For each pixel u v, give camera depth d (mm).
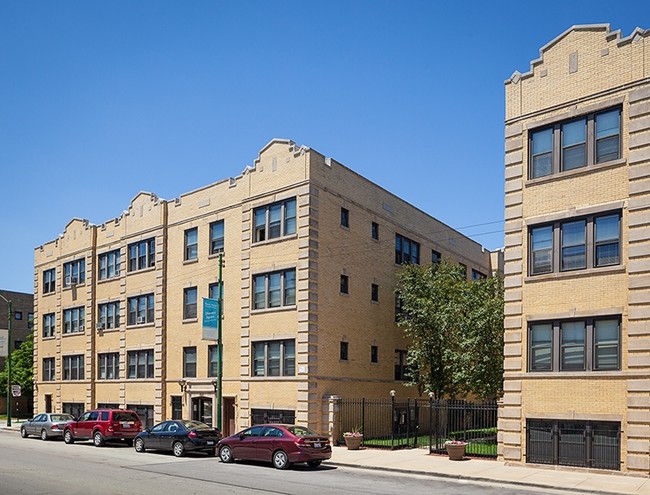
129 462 25016
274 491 17688
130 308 41844
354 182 34719
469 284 34500
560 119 22828
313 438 23016
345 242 33531
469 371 31359
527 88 23875
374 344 35125
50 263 50969
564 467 21312
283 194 32344
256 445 23750
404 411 37031
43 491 17734
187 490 17859
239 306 33781
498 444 23234
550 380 22016
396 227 38375
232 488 18250
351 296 33594
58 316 48938
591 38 22422
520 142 23781
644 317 20125
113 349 42781
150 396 38844
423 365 34781
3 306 73000
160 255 39312
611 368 20812
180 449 26938
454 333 33219
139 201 41750
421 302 34000
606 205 21328
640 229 20516
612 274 21016
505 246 23688
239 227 34469
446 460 24453
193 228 37750
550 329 22359
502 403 24391
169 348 38156
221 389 30875
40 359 51219
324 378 30938
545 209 22859
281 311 31703
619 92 21516
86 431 32906
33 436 38500
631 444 20031
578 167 22312
